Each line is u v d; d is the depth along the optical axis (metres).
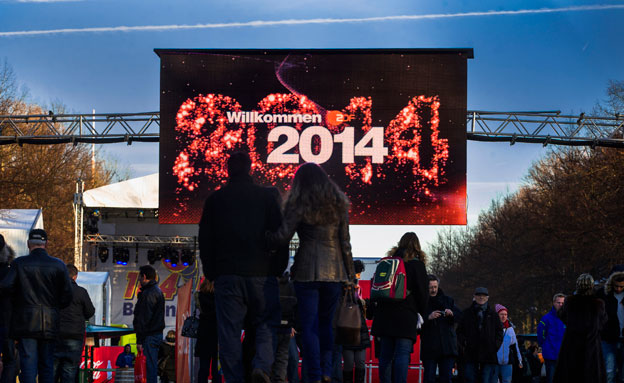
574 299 10.62
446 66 20.77
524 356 16.00
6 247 9.45
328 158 20.69
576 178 41.06
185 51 20.97
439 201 20.61
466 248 80.00
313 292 6.61
